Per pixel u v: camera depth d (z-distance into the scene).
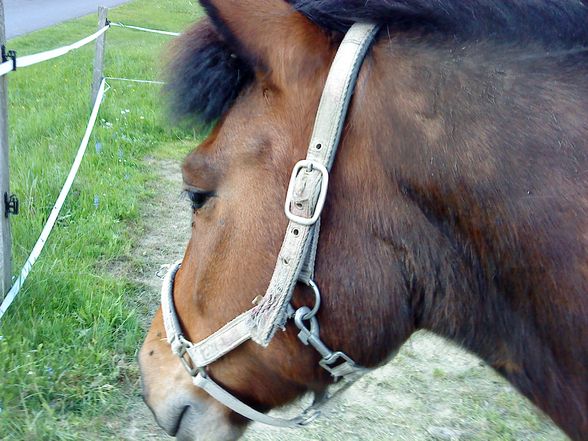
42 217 4.39
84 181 5.37
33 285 3.51
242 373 1.65
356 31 1.39
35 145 5.85
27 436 2.60
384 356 1.50
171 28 15.15
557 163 1.29
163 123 1.71
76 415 2.83
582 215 1.28
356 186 1.40
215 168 1.51
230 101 1.53
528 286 1.36
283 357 1.57
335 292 1.44
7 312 3.28
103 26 7.48
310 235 1.41
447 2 1.34
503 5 1.33
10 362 2.89
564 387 1.42
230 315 1.56
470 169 1.33
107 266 4.25
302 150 1.42
